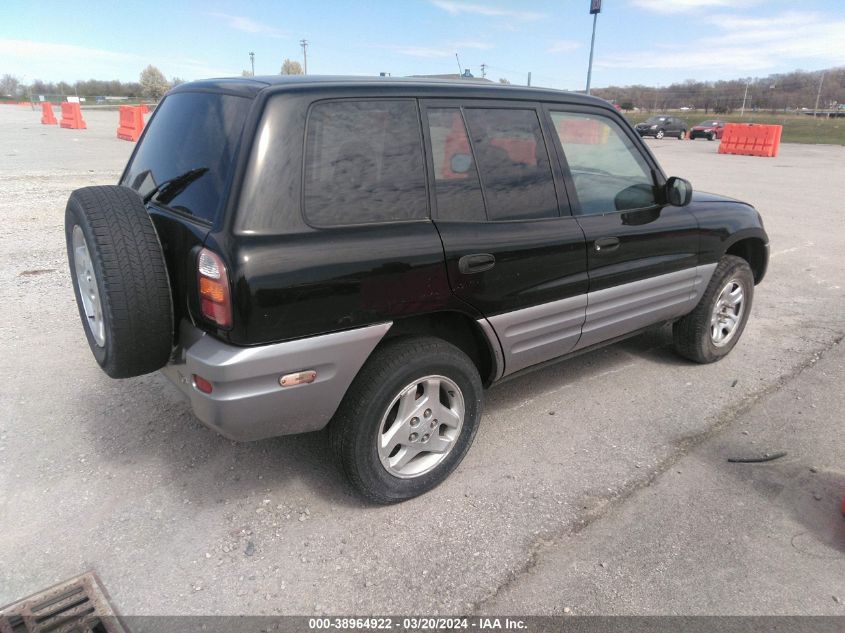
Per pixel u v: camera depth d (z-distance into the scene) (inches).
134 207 96.9
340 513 111.5
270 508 112.3
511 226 115.4
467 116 112.9
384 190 100.8
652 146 1168.8
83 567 98.0
